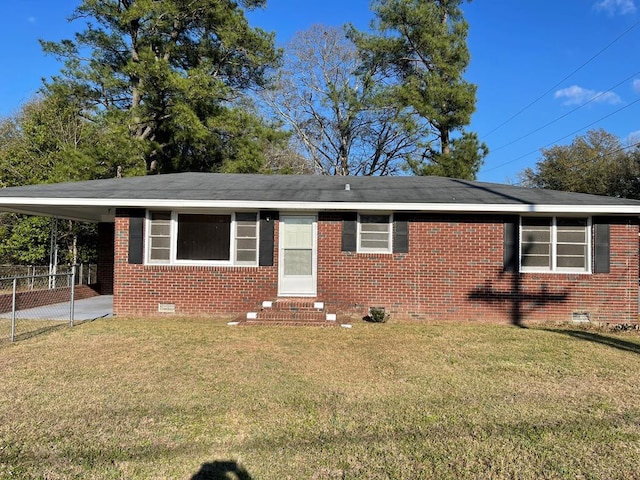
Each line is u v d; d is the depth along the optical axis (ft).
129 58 66.03
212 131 64.64
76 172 53.93
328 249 33.37
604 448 11.73
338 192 34.96
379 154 93.61
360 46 82.07
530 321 32.63
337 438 12.17
